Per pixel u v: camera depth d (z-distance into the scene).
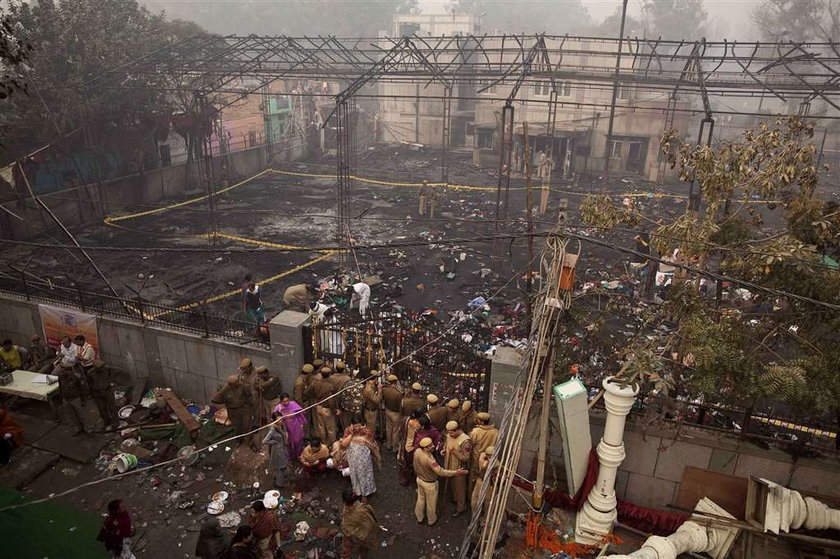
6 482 10.24
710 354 8.02
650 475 9.34
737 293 13.65
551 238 7.77
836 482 8.48
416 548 8.88
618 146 40.75
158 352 12.91
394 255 22.64
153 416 12.13
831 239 8.85
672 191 35.66
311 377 10.75
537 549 8.55
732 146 9.28
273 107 43.75
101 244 23.70
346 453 9.65
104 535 7.89
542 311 6.89
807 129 9.45
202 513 9.61
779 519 8.05
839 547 7.84
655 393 9.12
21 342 14.81
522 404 5.88
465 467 9.18
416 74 24.27
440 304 17.78
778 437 9.09
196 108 30.42
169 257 22.02
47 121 25.08
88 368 12.05
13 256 20.86
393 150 49.22
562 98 41.12
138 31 29.67
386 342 11.47
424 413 9.67
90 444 11.35
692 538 8.27
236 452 11.06
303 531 9.08
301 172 41.34
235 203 32.00
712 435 8.94
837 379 7.59
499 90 42.62
